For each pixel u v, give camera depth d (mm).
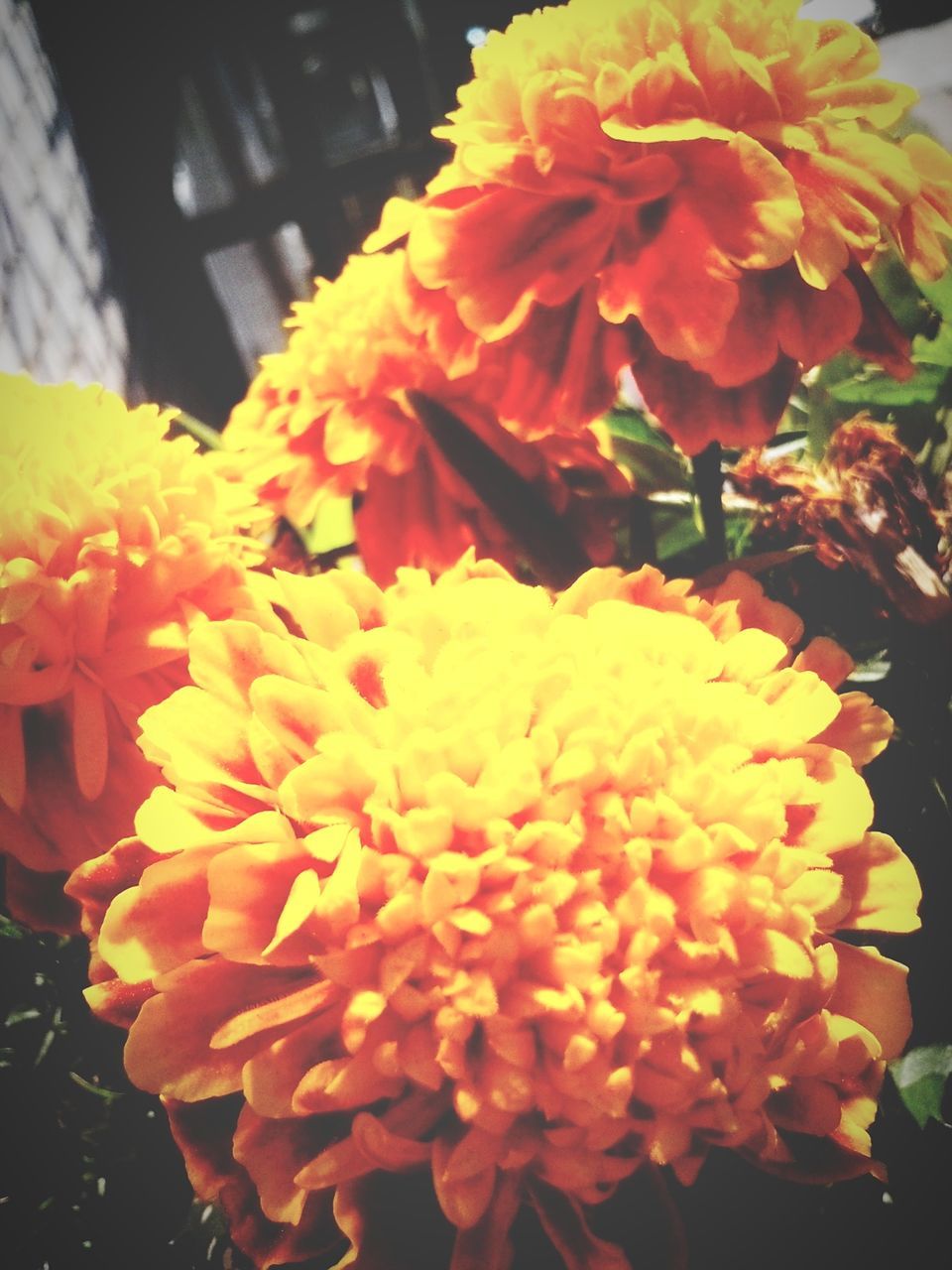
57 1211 120
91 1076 124
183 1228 122
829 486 143
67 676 128
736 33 139
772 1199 115
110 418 143
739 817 113
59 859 126
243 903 112
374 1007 107
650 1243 111
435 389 148
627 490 151
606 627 123
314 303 162
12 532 130
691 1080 106
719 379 137
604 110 136
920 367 148
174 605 132
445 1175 106
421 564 147
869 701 128
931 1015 125
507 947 109
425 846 111
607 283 137
